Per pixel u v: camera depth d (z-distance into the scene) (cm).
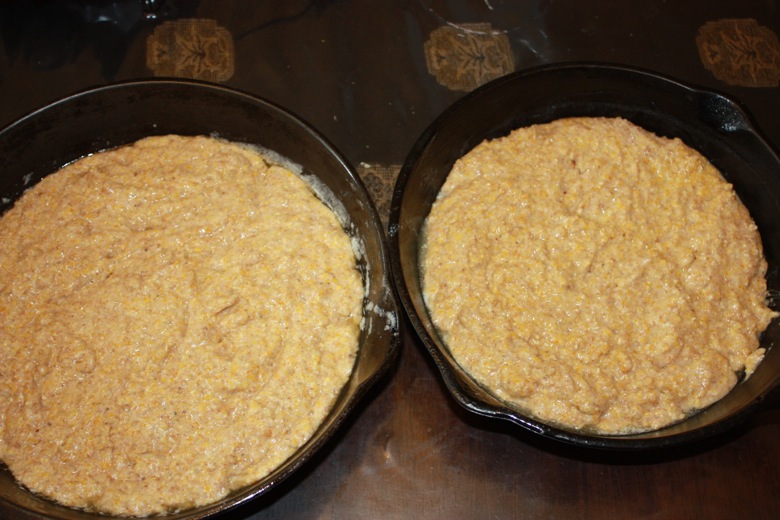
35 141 60
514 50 72
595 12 74
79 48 69
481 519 55
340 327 58
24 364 56
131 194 61
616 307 59
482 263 59
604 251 60
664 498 56
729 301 60
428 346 50
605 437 49
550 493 56
